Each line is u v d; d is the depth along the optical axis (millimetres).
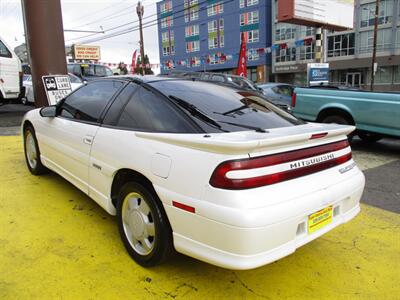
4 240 3162
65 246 3098
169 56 61094
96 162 3271
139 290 2551
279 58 45969
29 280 2609
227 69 53062
